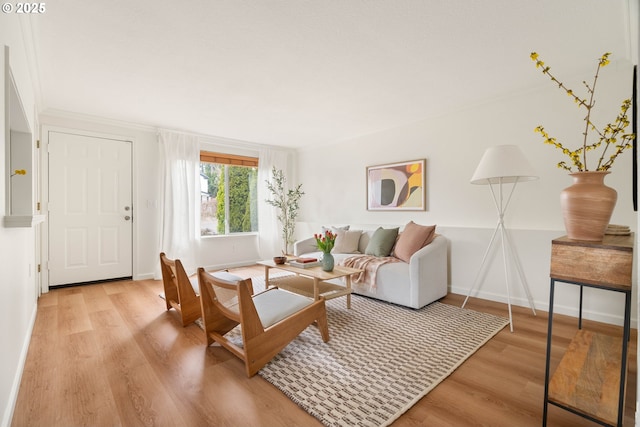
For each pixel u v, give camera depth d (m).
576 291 2.77
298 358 2.03
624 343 1.16
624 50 2.34
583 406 1.26
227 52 2.35
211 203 5.15
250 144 5.47
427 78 2.82
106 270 4.06
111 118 3.98
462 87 3.02
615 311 2.57
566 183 2.88
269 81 2.87
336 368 1.90
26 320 2.20
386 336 2.38
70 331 2.48
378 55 2.40
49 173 3.65
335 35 2.13
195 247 4.70
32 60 2.33
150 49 2.30
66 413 1.49
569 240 1.29
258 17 1.93
